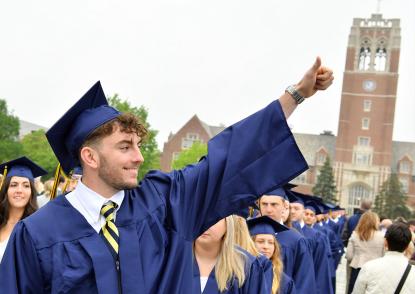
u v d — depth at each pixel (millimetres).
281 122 2703
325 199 74312
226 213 2742
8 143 52062
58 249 2457
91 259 2438
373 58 80375
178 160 64000
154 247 2588
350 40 80000
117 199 2578
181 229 2709
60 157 2811
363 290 5789
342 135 79688
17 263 2506
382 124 78938
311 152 83625
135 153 2545
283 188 6516
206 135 79438
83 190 2570
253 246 4473
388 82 79062
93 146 2537
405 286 5562
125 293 2422
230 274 3869
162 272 2590
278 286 5051
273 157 2713
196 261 3904
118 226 2547
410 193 82188
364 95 79438
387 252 5762
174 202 2721
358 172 79312
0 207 5254
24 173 5336
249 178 2715
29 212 5336
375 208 74000
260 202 6363
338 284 15820
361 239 10312
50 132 2676
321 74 2684
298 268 6199
